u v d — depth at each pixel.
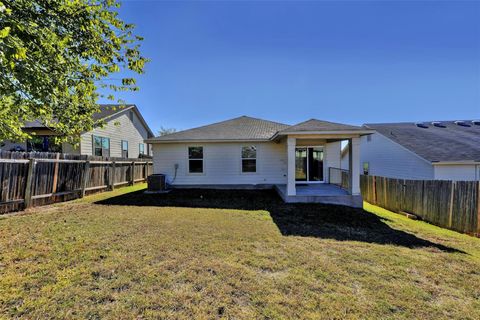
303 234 5.00
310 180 11.95
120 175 12.75
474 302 2.62
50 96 4.59
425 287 2.91
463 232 6.05
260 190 11.61
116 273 3.08
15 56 3.08
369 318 2.31
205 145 12.15
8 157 6.34
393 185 9.02
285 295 2.66
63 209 7.10
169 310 2.37
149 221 5.76
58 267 3.21
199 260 3.53
